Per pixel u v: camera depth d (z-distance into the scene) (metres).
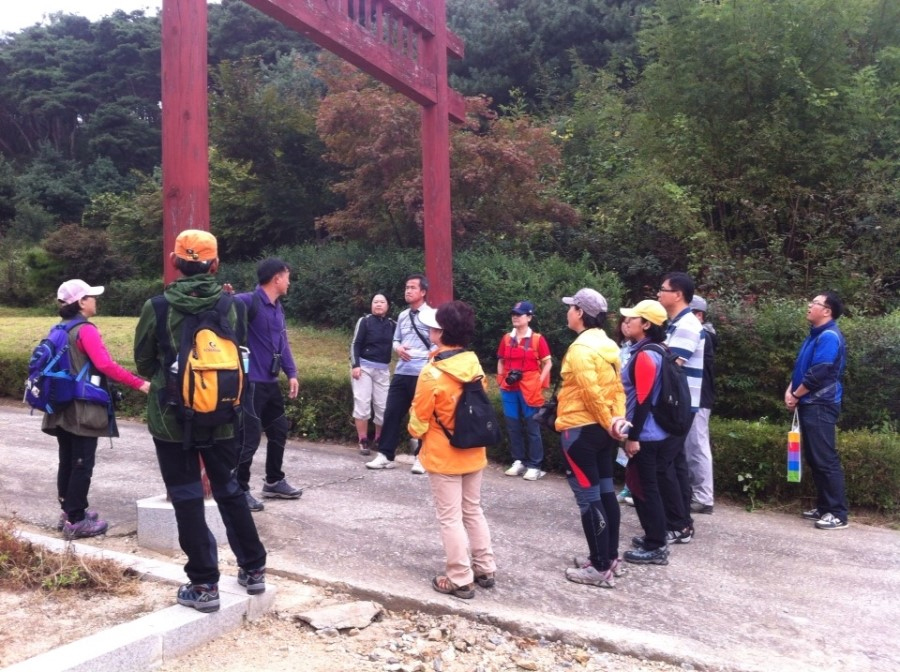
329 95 13.72
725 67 11.34
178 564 4.16
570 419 4.16
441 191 7.55
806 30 11.23
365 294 12.39
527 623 3.64
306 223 17.38
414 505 5.61
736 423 6.59
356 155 13.33
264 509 5.32
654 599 4.12
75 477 4.54
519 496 6.07
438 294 7.55
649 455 4.57
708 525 5.60
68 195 35.00
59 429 4.53
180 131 4.30
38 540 4.18
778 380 7.56
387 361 7.31
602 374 4.07
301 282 13.51
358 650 3.38
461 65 23.02
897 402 7.25
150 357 3.33
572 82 20.53
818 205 11.09
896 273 10.73
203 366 3.20
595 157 15.16
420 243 13.80
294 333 12.60
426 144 7.56
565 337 9.70
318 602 3.82
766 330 7.53
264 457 7.17
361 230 13.84
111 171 36.84
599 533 4.18
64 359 4.44
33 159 40.12
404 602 3.82
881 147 11.34
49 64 43.38
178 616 3.28
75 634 3.18
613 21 21.77
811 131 11.34
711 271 10.54
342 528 4.98
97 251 20.33
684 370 5.44
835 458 5.71
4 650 3.01
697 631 3.76
